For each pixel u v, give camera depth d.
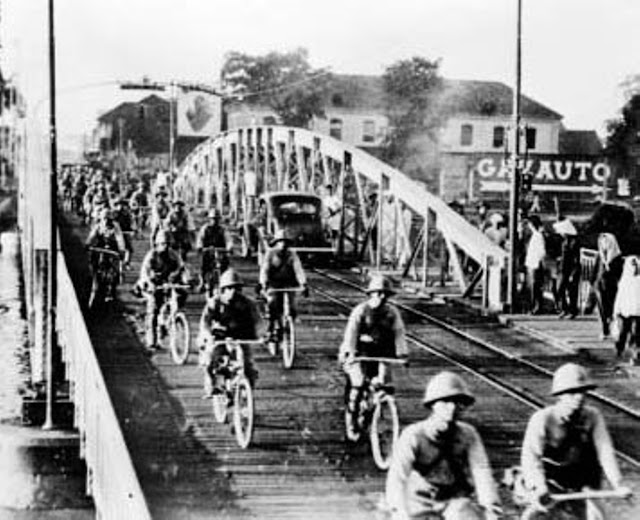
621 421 13.50
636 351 16.91
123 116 74.00
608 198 43.19
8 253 49.91
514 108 22.16
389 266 31.28
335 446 11.83
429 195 27.45
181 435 12.24
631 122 50.34
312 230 31.14
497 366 16.89
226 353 12.24
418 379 15.73
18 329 31.86
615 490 6.94
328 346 18.22
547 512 7.06
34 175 22.53
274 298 16.25
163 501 9.91
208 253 21.20
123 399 13.96
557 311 22.30
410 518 6.47
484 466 6.57
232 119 60.88
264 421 12.93
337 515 9.54
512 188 22.30
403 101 63.97
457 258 25.09
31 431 16.56
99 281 21.50
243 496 10.11
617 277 18.94
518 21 21.88
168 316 17.36
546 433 6.98
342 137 63.00
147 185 53.59
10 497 15.94
